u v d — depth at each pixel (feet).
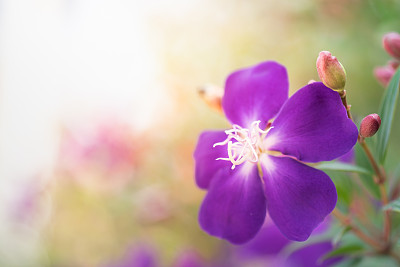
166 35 2.95
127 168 2.61
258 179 1.06
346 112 0.99
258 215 1.05
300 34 2.52
